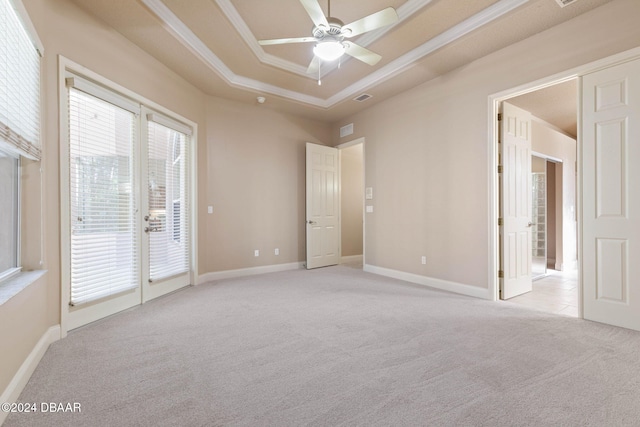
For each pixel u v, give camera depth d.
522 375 1.94
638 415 1.55
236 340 2.50
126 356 2.21
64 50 2.55
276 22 3.36
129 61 3.21
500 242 3.71
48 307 2.41
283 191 5.61
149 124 3.59
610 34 2.68
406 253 4.68
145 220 3.52
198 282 4.46
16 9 1.80
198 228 4.47
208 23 3.17
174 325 2.83
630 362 2.09
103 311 3.00
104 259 2.99
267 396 1.73
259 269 5.28
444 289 4.12
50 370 2.01
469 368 2.03
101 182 2.97
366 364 2.09
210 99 4.75
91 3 2.66
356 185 6.91
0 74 1.66
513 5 2.81
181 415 1.57
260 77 4.47
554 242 6.50
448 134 4.07
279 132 5.57
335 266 5.98
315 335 2.60
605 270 2.80
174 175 4.02
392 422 1.51
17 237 2.22
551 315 3.09
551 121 5.48
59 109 2.51
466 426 1.48
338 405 1.65
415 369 2.02
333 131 6.25
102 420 1.53
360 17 3.29
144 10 2.77
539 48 3.14
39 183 2.30
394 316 3.06
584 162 2.90
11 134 1.73
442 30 3.33
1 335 1.56
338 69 4.24
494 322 2.89
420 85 4.43
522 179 3.98
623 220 2.68
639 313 2.62
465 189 3.88
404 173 4.70
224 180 4.90
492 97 3.56
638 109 2.58
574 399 1.69
